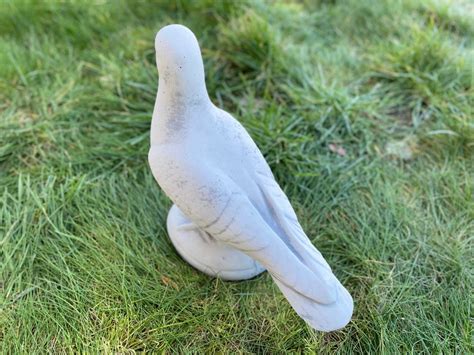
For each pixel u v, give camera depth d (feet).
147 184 1.55
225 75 1.94
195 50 0.97
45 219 1.45
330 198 1.56
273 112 1.75
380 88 1.94
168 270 1.36
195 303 1.30
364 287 1.35
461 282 1.36
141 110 1.80
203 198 1.04
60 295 1.29
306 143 1.71
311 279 1.05
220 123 1.08
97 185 1.54
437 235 1.48
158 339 1.23
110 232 1.43
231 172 1.06
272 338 1.24
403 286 1.35
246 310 1.29
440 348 1.23
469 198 1.57
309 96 1.84
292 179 1.59
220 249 1.31
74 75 1.89
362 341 1.25
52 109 1.79
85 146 1.67
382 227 1.48
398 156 1.71
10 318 1.25
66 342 1.21
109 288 1.31
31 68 1.91
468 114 1.78
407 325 1.28
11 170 1.59
